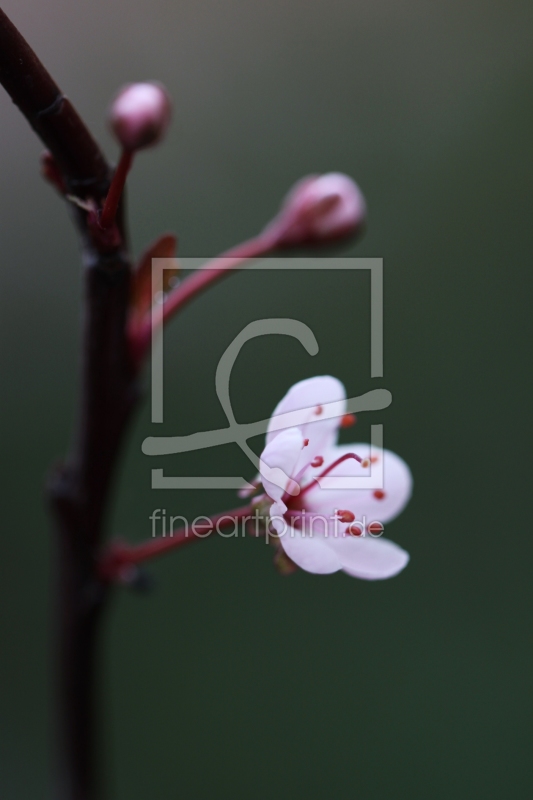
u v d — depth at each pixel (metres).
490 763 0.31
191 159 0.36
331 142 0.36
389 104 0.37
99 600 0.24
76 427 0.24
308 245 0.25
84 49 0.36
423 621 0.32
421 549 0.32
